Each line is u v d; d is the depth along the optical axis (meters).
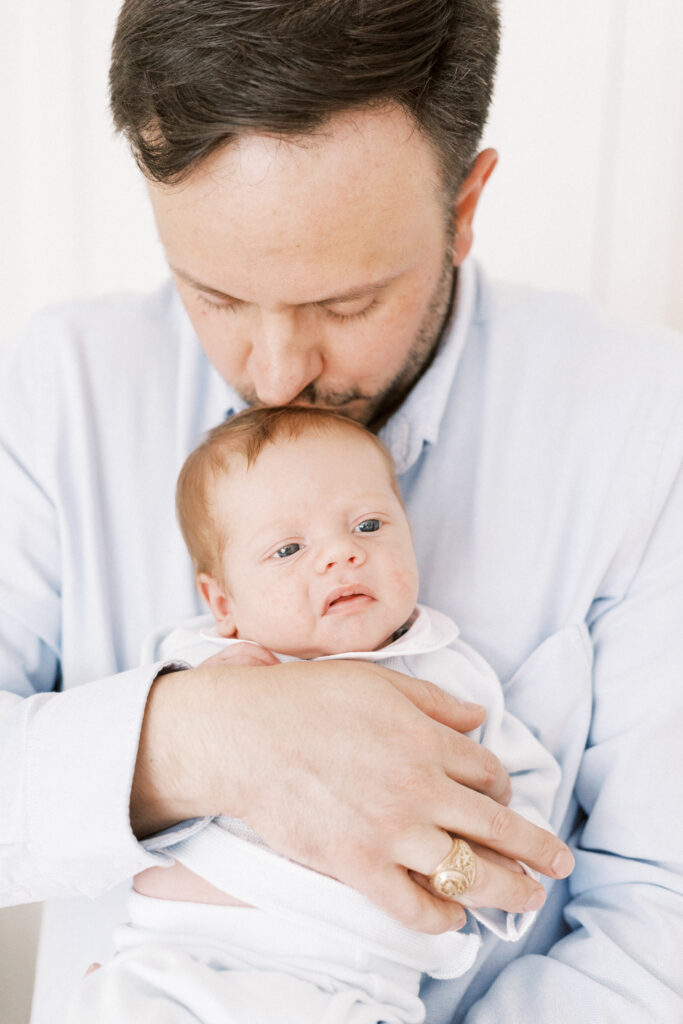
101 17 1.71
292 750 0.83
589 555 1.12
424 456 1.19
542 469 1.15
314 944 0.86
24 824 0.88
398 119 0.80
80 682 1.17
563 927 1.10
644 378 1.15
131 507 1.19
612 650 1.11
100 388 1.21
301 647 1.00
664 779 1.02
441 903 0.84
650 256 1.57
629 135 1.54
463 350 1.20
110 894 1.09
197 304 0.94
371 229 0.82
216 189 0.79
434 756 0.84
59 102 1.74
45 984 1.05
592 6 1.51
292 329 0.88
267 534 1.00
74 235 1.80
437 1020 0.98
